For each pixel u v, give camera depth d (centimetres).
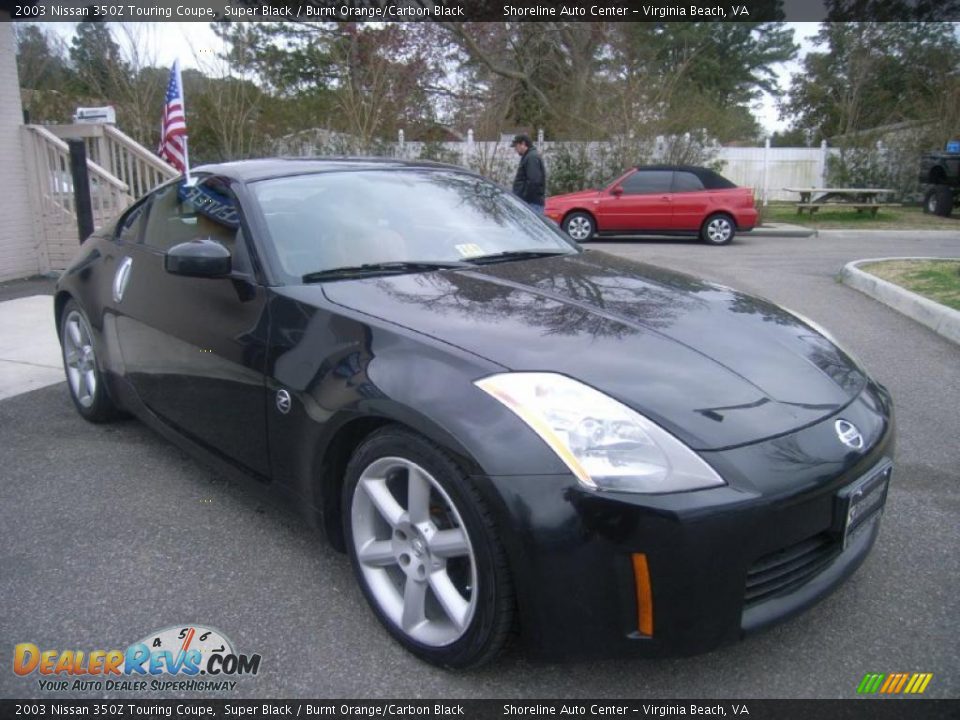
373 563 244
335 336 251
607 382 215
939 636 241
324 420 243
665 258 1183
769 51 3816
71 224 849
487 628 208
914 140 2150
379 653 235
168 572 279
